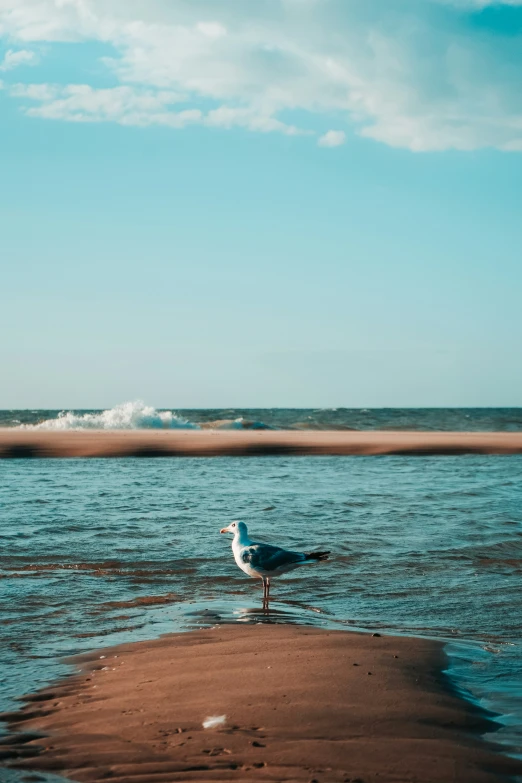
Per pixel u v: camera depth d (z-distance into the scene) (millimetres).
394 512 20812
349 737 5988
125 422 69875
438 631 9914
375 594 12211
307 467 35781
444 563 14570
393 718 6395
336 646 8750
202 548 15711
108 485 26703
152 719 6426
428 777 5320
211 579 13242
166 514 20000
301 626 10023
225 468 34719
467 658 8438
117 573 13539
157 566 14102
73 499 22672
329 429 80312
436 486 27500
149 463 36938
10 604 11219
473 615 10852
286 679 7406
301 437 52344
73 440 45031
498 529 18141
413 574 13680
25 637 9492
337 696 6906
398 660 8141
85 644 9156
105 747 5883
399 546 16109
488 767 5512
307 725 6215
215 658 8250
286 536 17031
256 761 5547
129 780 5297
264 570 11203
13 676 7867
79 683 7613
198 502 22406
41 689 7449
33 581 12758
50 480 28438
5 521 18484
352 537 17031
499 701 7020
